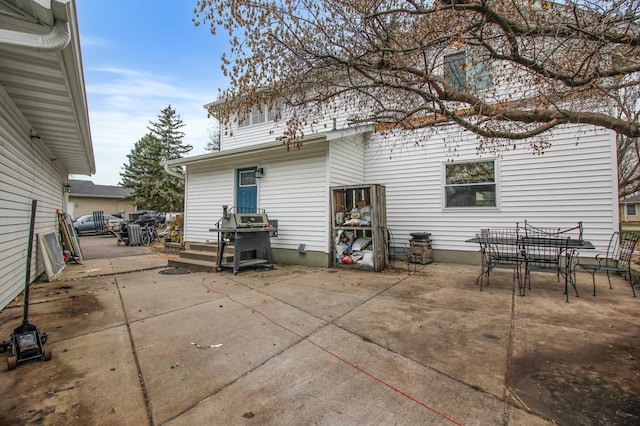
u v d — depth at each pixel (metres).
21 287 4.92
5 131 4.12
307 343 3.05
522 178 6.77
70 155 7.71
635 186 11.68
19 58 3.16
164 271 6.83
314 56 3.32
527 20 2.95
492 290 4.99
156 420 1.91
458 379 2.38
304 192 7.55
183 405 2.07
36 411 1.98
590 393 2.16
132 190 28.95
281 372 2.50
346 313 3.92
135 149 29.48
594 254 6.12
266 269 7.01
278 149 7.70
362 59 3.24
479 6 2.51
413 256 7.49
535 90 5.16
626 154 11.44
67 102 4.32
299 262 7.59
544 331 3.27
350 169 8.09
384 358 2.73
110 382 2.34
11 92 4.01
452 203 7.58
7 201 4.22
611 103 4.69
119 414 1.96
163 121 31.72
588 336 3.12
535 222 6.64
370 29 3.19
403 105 4.34
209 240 9.34
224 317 3.80
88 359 2.70
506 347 2.90
